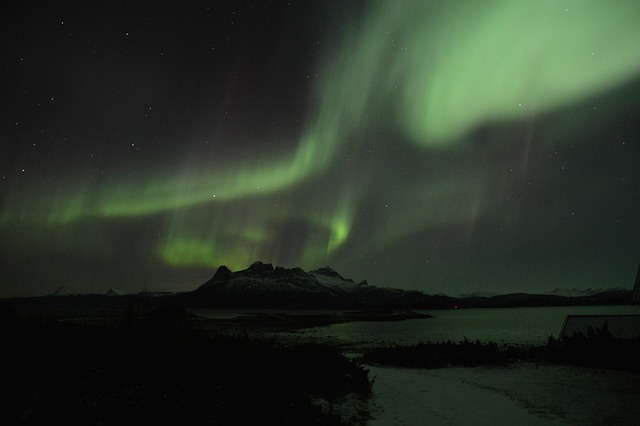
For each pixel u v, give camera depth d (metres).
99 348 9.39
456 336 45.28
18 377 7.05
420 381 15.16
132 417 6.39
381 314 146.38
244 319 91.00
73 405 6.43
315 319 102.62
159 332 13.02
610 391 12.60
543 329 55.88
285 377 10.40
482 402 11.11
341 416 8.97
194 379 8.66
